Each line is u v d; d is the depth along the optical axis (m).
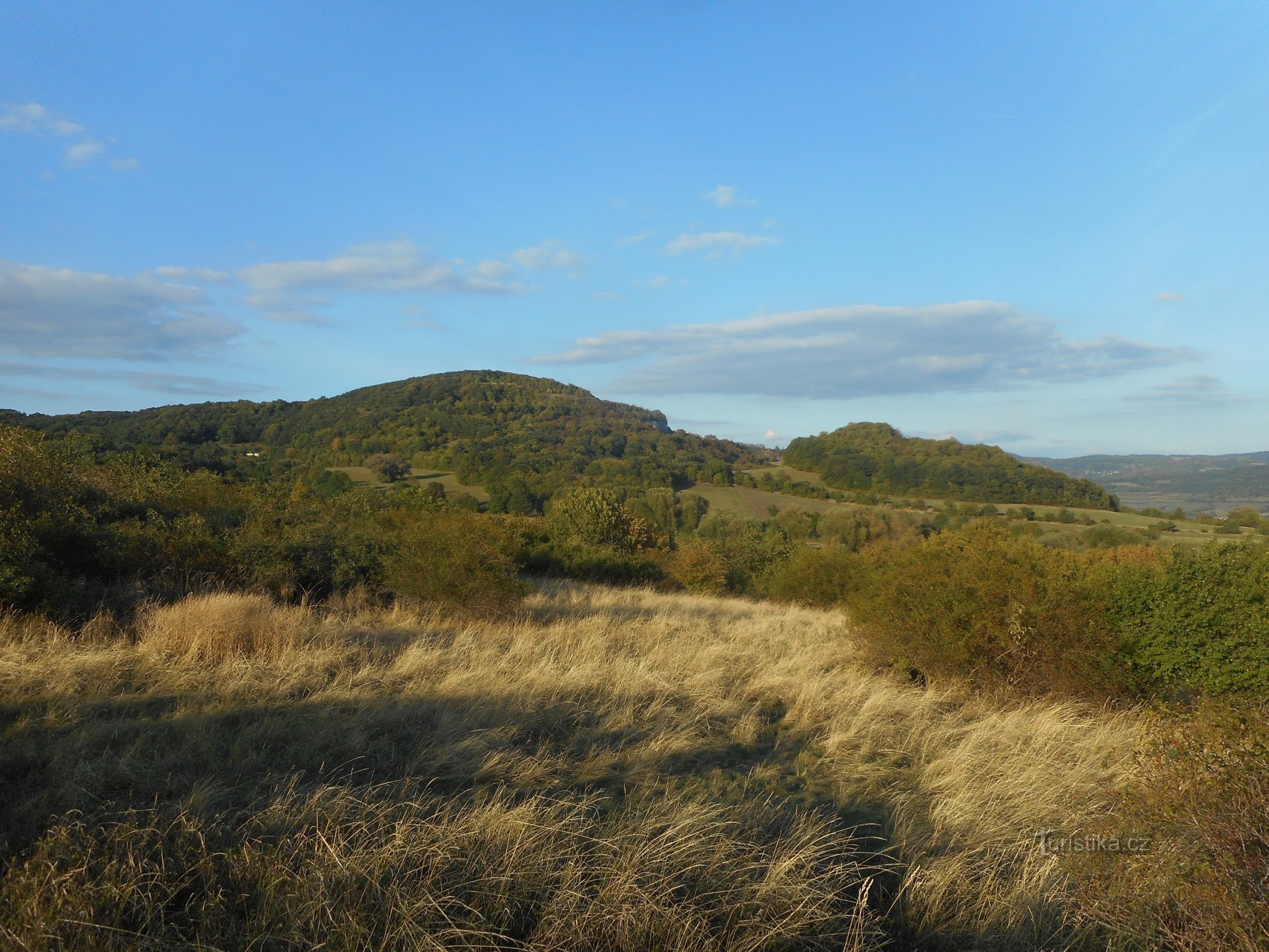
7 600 6.74
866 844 4.13
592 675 7.00
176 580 9.66
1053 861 3.76
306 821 3.57
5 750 4.10
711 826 3.83
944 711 6.92
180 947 2.71
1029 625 7.15
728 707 6.54
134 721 4.79
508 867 3.32
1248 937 2.74
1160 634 6.88
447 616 9.89
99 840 3.21
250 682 5.73
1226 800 3.04
